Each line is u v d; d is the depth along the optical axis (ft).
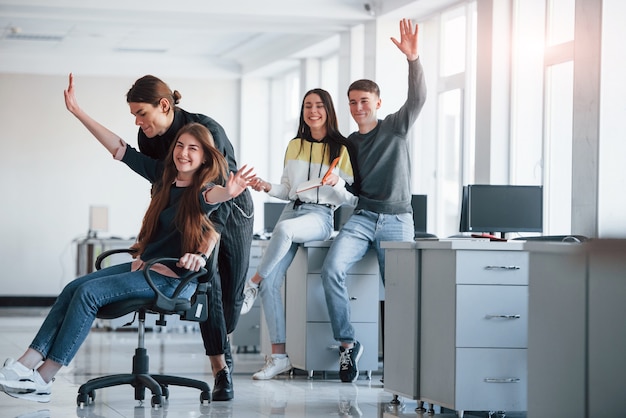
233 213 17.74
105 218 47.06
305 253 21.90
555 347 11.18
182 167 15.72
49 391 15.08
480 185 23.26
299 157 21.53
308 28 38.09
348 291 21.75
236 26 37.81
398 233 21.15
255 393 19.15
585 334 10.52
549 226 28.12
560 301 11.06
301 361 22.07
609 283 10.55
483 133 29.09
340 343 21.44
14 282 52.80
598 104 22.89
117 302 15.21
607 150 22.94
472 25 32.42
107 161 53.62
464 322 15.12
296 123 51.42
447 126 34.53
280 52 47.06
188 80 53.93
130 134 53.36
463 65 33.30
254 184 17.94
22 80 52.65
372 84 21.34
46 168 53.06
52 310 15.35
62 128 53.16
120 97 53.31
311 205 21.56
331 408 17.10
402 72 35.91
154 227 15.88
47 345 15.14
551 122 28.30
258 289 22.15
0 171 52.65
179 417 15.58
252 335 28.55
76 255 49.70
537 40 28.60
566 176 27.50
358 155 21.45
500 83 28.71
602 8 22.80
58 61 51.93
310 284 21.75
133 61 52.49
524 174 28.68
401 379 16.78
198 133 15.81
